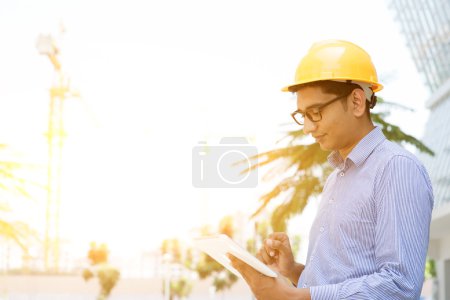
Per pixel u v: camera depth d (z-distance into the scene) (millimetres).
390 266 2262
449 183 35125
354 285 2256
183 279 95375
